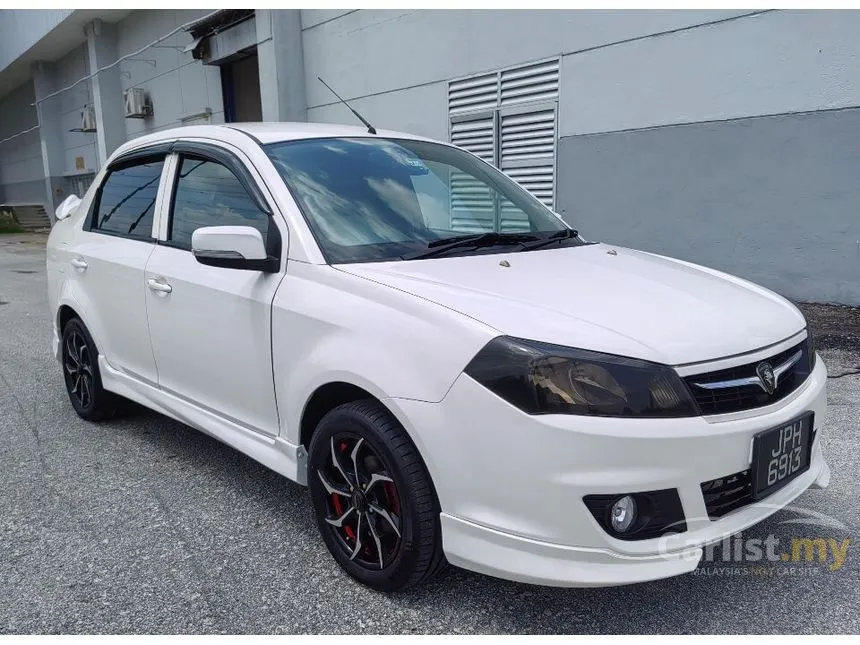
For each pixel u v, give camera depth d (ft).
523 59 29.50
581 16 27.02
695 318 7.92
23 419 15.31
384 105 36.88
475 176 12.14
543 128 29.48
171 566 9.27
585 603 8.38
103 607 8.39
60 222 16.24
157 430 14.47
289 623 8.05
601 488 6.81
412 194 10.80
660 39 24.85
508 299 7.87
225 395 10.49
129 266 12.21
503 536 7.15
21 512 10.86
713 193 24.39
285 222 9.57
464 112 32.53
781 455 7.72
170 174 12.09
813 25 21.17
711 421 7.16
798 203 22.41
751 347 7.74
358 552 8.68
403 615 8.18
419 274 8.60
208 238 9.09
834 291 22.15
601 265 9.73
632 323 7.55
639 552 7.02
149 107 64.59
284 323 9.09
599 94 27.04
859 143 20.85
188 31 51.31
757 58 22.54
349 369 8.11
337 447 8.70
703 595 8.48
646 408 6.91
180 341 11.14
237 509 10.87
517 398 6.97
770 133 22.65
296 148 10.73
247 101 51.37
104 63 68.49
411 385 7.58
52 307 15.48
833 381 15.94
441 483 7.48
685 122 24.68
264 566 9.24
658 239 26.27
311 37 40.78
